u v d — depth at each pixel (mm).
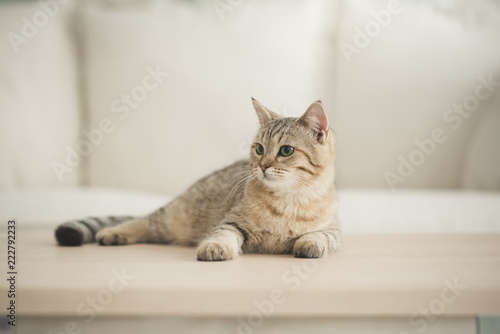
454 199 2959
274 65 3451
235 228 1906
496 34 3535
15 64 3525
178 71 3439
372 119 3545
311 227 1927
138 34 3521
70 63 3697
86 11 3711
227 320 1396
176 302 1312
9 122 3400
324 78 3670
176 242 2240
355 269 1552
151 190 3424
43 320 1382
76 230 2021
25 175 3420
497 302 1352
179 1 4270
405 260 1707
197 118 3418
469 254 1832
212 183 2221
